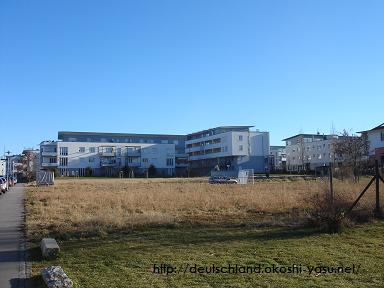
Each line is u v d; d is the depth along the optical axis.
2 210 23.61
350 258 10.00
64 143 127.00
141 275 8.72
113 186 52.62
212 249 11.25
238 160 120.44
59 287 7.66
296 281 8.12
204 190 38.12
